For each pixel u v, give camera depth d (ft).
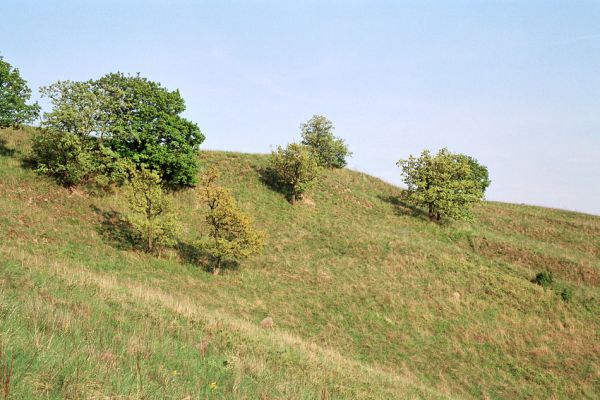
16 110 105.81
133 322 44.09
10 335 23.68
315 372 49.34
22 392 18.02
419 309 99.66
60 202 104.73
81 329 33.35
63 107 107.34
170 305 60.54
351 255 121.90
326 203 159.53
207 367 34.78
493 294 110.63
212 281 94.84
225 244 96.78
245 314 82.58
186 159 129.39
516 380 80.89
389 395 51.08
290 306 92.07
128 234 103.19
